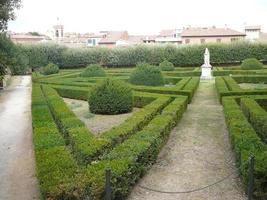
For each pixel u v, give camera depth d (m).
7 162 8.20
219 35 68.62
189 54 43.28
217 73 30.86
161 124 9.15
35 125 9.43
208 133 10.40
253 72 29.05
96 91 13.48
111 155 6.47
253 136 7.81
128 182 5.92
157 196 5.99
